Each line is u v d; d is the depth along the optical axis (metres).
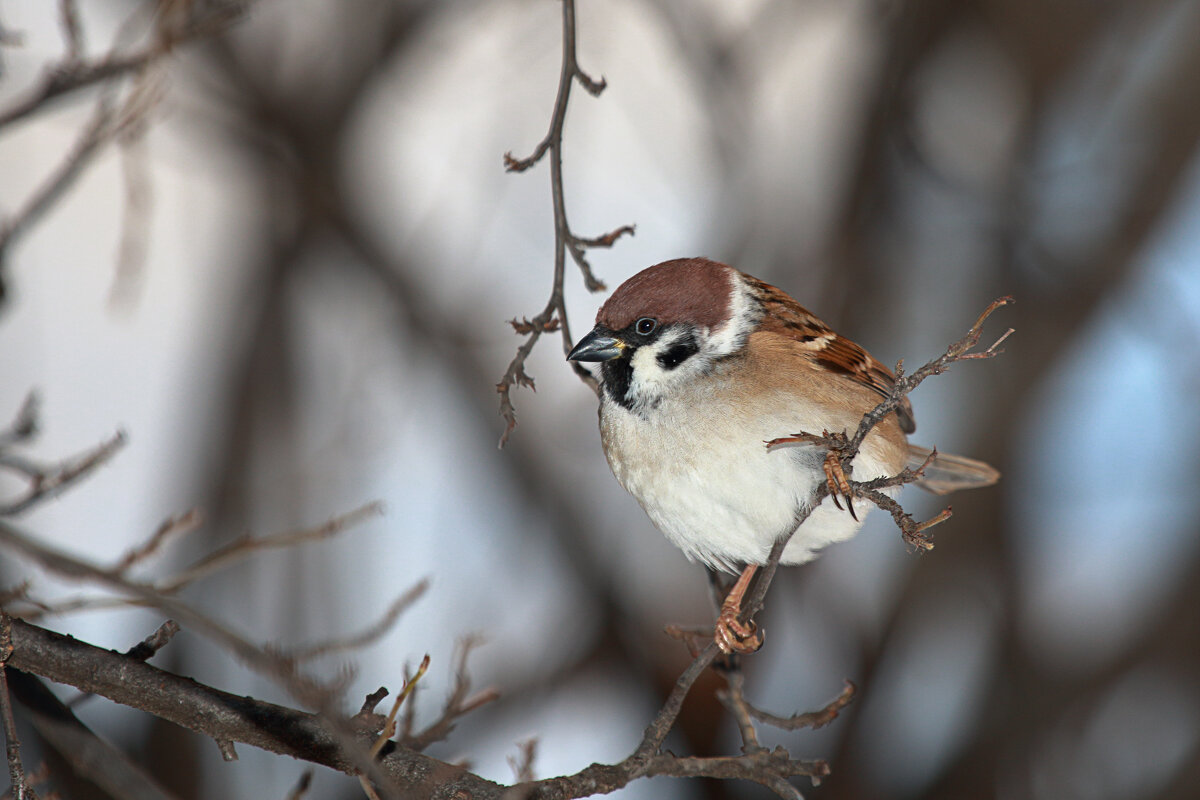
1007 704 10.73
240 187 12.17
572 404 12.23
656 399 6.52
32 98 5.70
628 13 11.99
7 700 4.01
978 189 11.57
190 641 10.05
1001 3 11.48
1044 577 11.30
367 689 10.04
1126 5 11.27
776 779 5.10
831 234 11.84
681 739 10.48
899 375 4.61
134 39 6.27
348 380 12.34
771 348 6.53
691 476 6.40
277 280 11.97
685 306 6.56
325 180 11.95
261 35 11.85
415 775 4.51
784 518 6.34
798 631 11.40
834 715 5.61
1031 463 11.33
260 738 4.36
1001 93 11.84
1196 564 10.70
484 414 11.98
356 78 12.02
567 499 11.72
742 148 11.55
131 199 5.93
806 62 12.36
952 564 11.04
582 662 10.96
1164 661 10.64
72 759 4.60
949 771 10.70
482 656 10.98
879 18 11.76
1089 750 10.66
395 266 12.13
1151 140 11.21
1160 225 11.16
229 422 11.62
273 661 3.45
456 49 12.29
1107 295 11.18
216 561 5.16
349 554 11.34
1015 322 11.43
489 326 12.13
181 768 9.16
